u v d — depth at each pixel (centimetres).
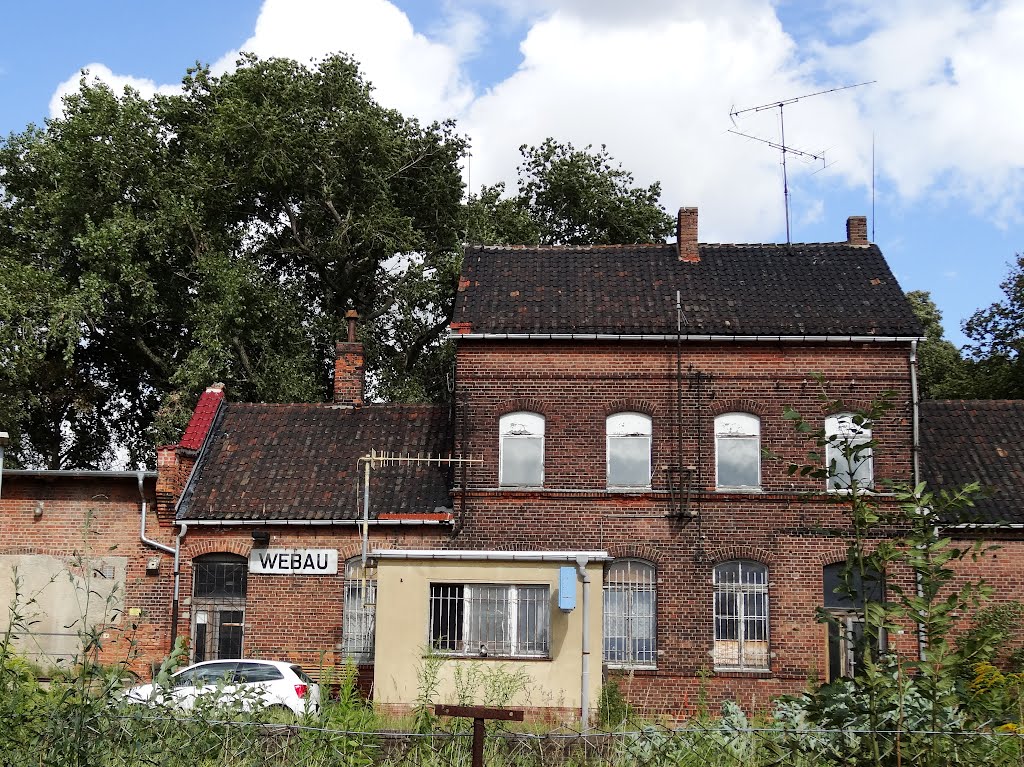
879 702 995
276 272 4450
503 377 2588
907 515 1023
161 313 4044
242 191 4062
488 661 2183
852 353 2556
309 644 2534
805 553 2475
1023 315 4175
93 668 1092
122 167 3916
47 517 2627
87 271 3859
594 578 2208
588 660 2161
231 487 2670
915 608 976
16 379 3725
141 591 2580
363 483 2666
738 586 2488
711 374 2561
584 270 2850
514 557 2208
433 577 2222
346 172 4162
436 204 4400
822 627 2445
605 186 4681
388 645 2202
